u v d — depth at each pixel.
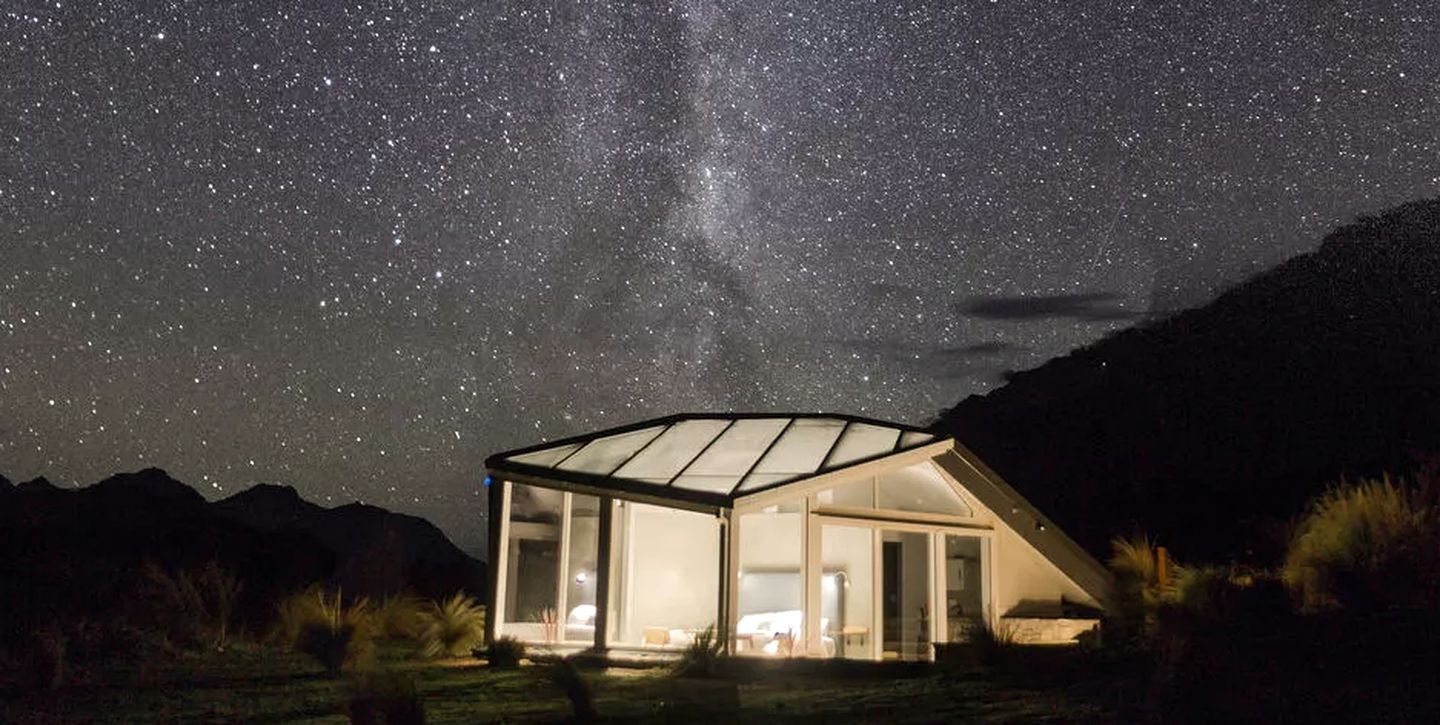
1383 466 29.50
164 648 14.48
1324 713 6.38
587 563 13.80
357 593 23.22
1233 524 29.27
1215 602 10.77
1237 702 6.75
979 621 12.60
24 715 9.06
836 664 10.93
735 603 12.08
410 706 7.23
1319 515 12.20
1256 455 34.19
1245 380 37.62
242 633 16.34
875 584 13.63
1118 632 11.41
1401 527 11.01
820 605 12.83
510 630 13.98
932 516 14.48
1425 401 31.94
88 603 16.97
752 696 9.15
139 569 19.83
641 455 14.29
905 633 13.93
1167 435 37.72
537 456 14.65
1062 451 40.09
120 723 8.59
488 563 14.23
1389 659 7.84
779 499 12.56
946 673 10.34
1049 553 15.25
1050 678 9.12
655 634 13.02
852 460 13.41
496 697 9.70
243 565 25.41
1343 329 36.75
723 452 14.14
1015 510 15.19
